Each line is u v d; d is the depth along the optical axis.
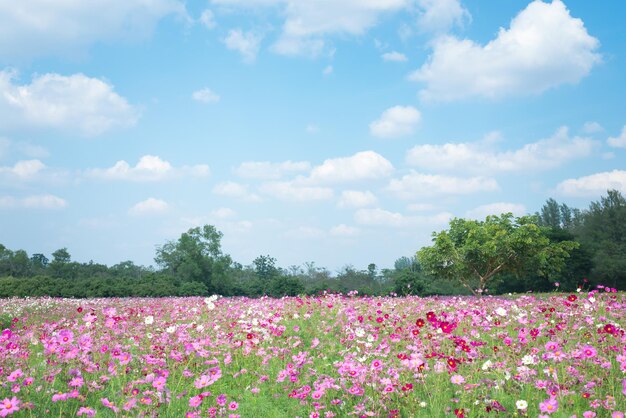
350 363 6.79
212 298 13.95
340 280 48.88
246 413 6.44
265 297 20.48
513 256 27.75
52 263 54.19
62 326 11.04
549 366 6.67
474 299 19.20
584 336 8.87
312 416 6.00
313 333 11.09
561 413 5.47
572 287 45.12
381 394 6.18
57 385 6.67
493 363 7.30
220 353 8.86
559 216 94.69
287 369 7.31
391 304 15.16
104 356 7.95
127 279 35.16
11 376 5.93
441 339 8.53
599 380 6.46
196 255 44.38
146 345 9.36
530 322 10.65
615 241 58.16
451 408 6.02
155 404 6.07
